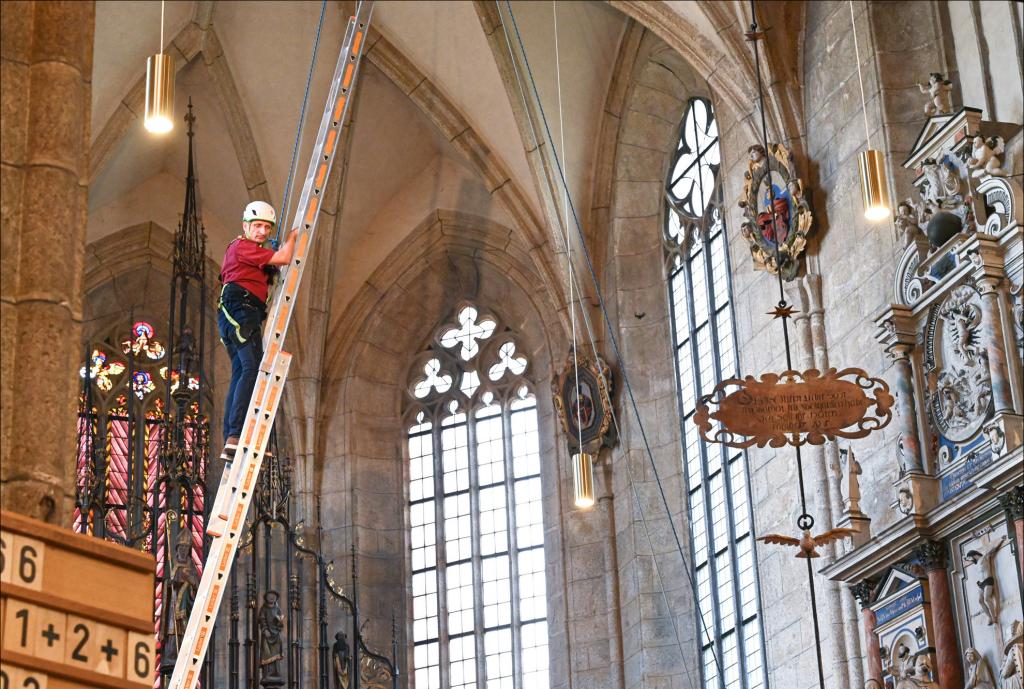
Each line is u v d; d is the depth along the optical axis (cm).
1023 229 1967
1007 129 2117
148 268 3500
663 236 3114
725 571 2736
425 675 3206
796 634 2367
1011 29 2203
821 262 2436
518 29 3109
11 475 945
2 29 1029
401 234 3503
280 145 3366
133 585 888
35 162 1012
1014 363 1967
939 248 2092
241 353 1742
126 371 3400
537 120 3147
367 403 3428
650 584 2892
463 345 3453
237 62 3284
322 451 3375
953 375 2058
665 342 3050
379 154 3450
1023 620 1872
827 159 2461
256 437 1588
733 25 2614
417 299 3509
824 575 2234
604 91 3181
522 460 3294
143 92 3219
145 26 3159
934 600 2017
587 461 2530
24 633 840
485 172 3247
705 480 2848
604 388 3061
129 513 2558
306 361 3397
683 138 3105
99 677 861
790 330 2456
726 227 2773
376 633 3209
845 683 2222
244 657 2972
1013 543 1902
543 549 3181
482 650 3175
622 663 2917
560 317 3180
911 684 2011
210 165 3444
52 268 995
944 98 2181
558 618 3067
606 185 3184
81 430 3012
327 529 3294
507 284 3425
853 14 2422
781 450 2472
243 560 3112
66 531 868
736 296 2678
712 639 2745
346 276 3488
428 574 3294
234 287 1764
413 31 3209
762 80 2567
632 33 3123
